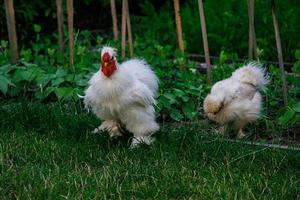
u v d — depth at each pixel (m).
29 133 7.16
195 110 8.13
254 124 7.82
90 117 7.66
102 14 13.73
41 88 8.36
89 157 6.54
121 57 9.69
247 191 5.68
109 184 5.79
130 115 6.82
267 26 11.60
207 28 12.17
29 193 5.55
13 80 8.52
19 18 12.07
